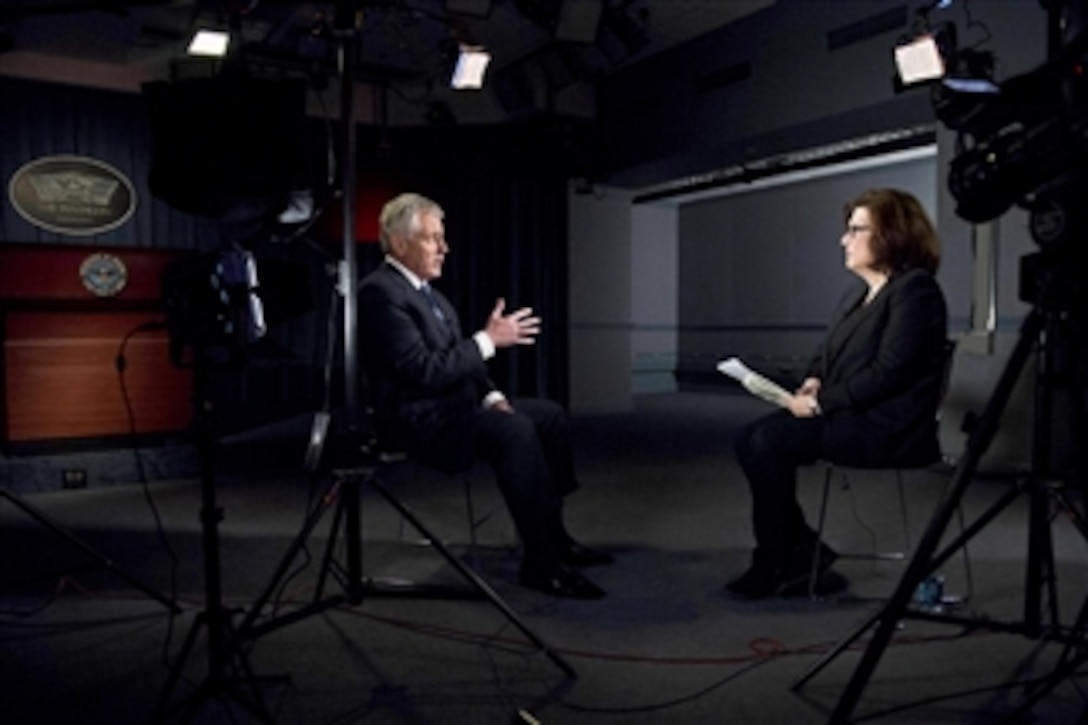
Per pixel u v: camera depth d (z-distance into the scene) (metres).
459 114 6.92
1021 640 2.16
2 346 4.40
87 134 5.18
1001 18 4.52
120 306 4.71
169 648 2.16
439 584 2.69
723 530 3.48
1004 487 4.21
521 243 7.33
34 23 4.71
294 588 2.68
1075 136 1.30
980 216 1.78
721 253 10.30
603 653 2.11
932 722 1.71
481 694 1.87
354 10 2.01
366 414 3.13
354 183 2.03
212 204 1.72
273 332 5.77
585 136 7.26
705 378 10.65
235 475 4.95
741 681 1.94
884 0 5.13
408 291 2.58
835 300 8.96
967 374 4.47
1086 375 1.81
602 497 4.18
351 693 1.87
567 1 5.04
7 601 2.58
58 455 4.48
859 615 2.38
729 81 6.14
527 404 2.91
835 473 4.73
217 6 4.21
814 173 8.82
